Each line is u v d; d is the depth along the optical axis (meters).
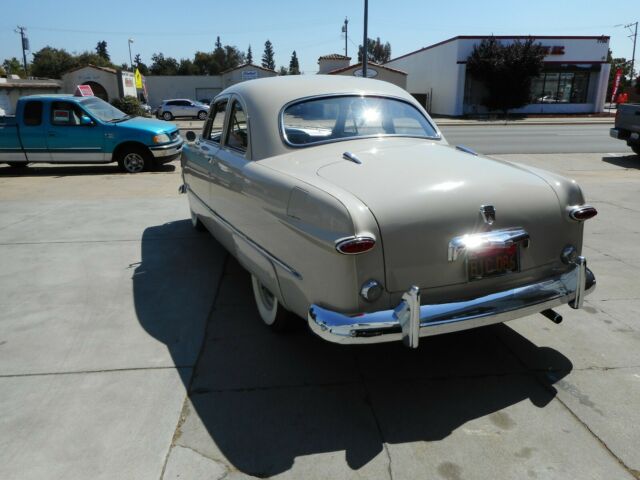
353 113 3.66
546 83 35.12
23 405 2.76
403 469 2.31
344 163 3.02
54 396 2.84
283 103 3.53
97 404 2.77
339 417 2.68
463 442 2.48
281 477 2.27
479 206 2.63
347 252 2.36
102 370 3.11
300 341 3.47
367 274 2.47
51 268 4.89
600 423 2.60
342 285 2.47
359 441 2.50
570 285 2.88
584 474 2.27
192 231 6.13
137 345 3.42
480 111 35.47
